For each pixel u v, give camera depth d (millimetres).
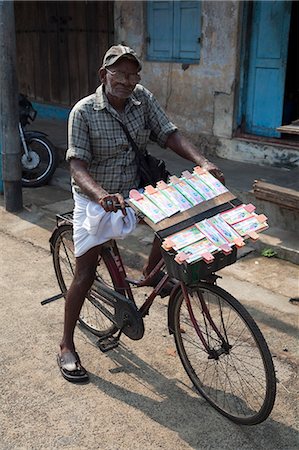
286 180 5449
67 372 3016
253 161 6160
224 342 2729
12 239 4961
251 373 2928
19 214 5555
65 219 3322
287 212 4762
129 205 2561
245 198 5145
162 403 2865
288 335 3473
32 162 6406
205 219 2508
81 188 2623
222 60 6156
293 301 3869
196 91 6539
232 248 2404
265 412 2539
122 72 2553
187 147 2830
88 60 8258
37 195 6184
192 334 3037
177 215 2500
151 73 7027
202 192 2604
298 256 4398
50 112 9180
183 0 6414
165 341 3404
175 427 2699
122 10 7184
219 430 2686
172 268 2461
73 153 2660
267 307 3803
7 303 3848
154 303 3848
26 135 6445
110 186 2826
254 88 6180
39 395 2914
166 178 2906
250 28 6016
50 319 3648
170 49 6754
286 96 6699
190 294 2764
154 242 2895
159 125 2871
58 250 3568
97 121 2666
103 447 2566
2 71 5184
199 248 2371
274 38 5844
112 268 3021
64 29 8500
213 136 6496
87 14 8000
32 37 9219
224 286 4098
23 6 9180
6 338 3430
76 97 8711
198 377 2949
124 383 3016
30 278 4223
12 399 2883
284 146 5918
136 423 2723
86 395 2918
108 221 2729
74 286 2967
